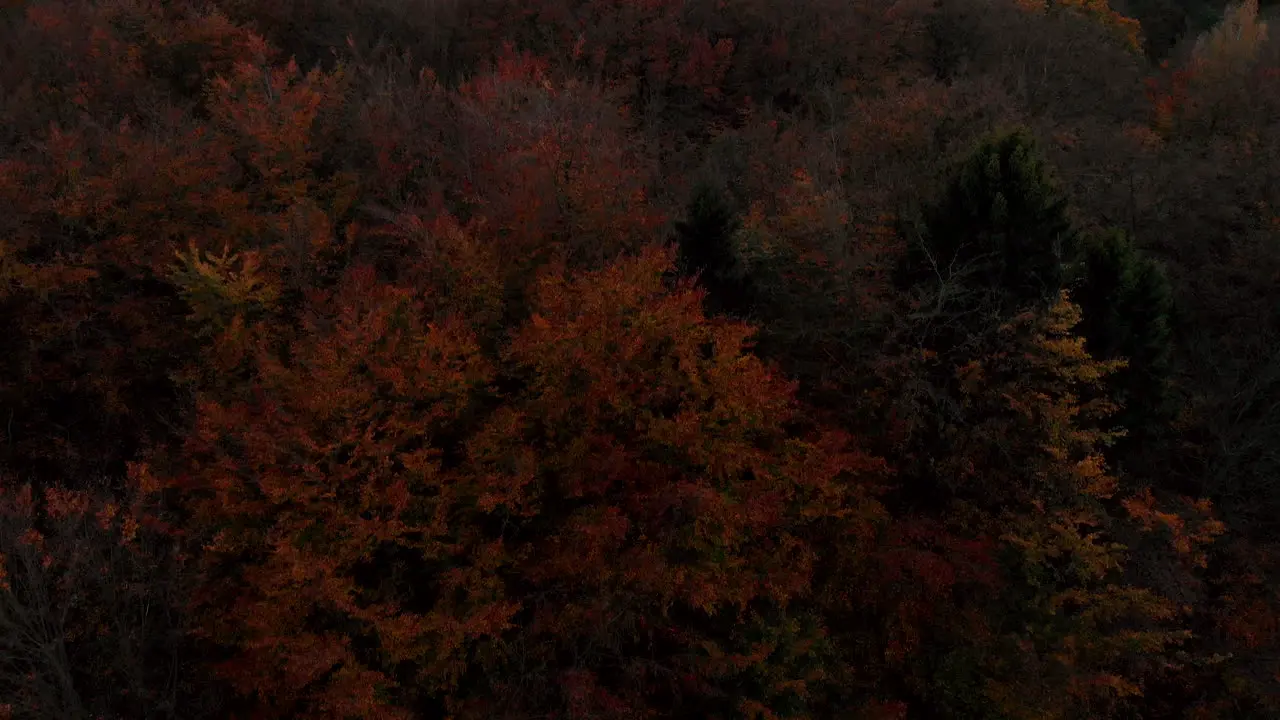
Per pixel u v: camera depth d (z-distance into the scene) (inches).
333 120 834.2
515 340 562.6
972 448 647.8
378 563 538.6
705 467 560.4
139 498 508.1
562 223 729.0
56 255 621.6
